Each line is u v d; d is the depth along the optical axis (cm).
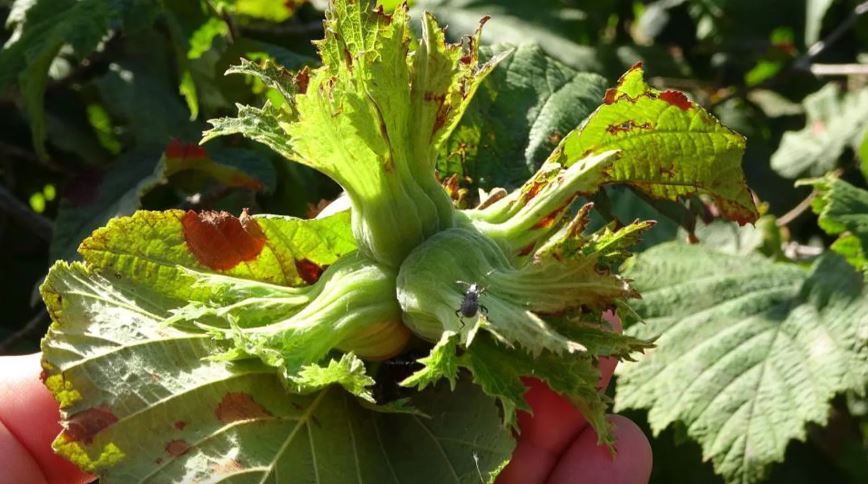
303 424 30
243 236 31
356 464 30
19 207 46
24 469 33
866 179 61
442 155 36
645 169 33
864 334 47
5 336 48
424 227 30
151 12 43
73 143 48
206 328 29
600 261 30
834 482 58
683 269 52
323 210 32
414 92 29
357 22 29
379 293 30
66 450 28
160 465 28
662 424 47
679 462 53
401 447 30
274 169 43
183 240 31
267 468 29
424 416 30
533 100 37
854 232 47
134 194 41
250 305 30
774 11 71
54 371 29
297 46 48
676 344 50
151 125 46
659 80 61
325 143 29
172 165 41
